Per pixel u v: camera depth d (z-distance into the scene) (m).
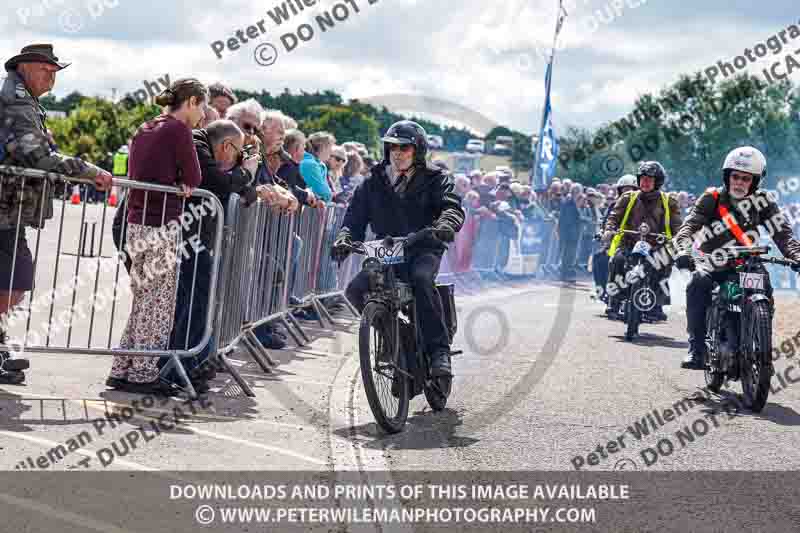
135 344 8.54
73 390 8.33
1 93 7.98
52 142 8.38
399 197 8.75
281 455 6.82
